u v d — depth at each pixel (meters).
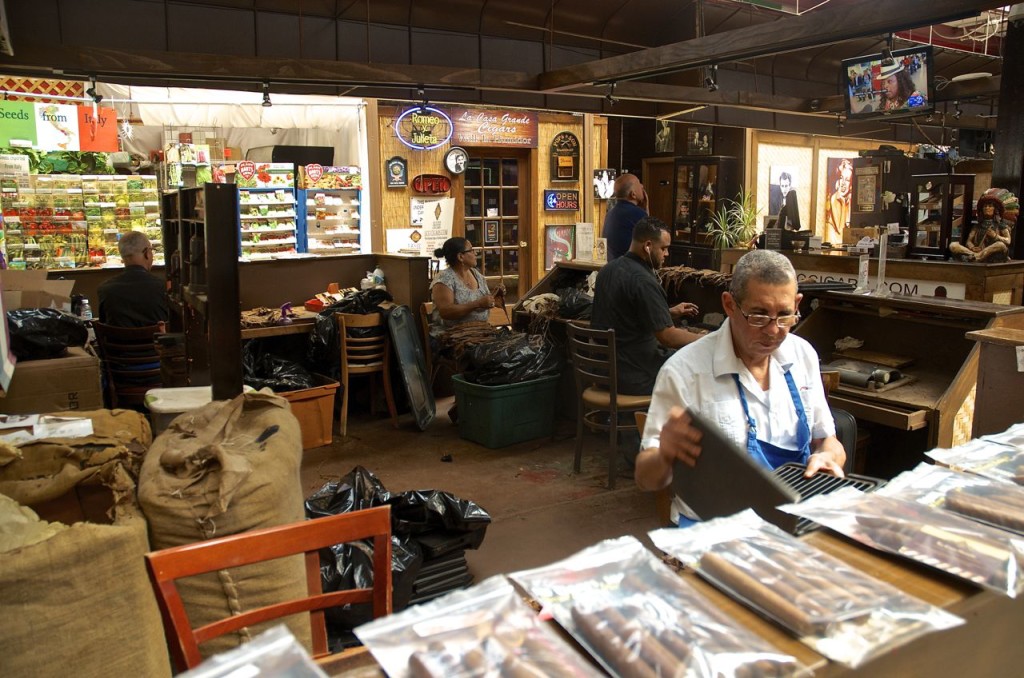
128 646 1.96
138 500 2.10
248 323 5.48
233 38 6.77
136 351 5.17
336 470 4.71
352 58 7.38
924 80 6.27
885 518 1.20
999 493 1.30
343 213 7.93
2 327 2.61
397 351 5.49
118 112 7.34
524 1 8.03
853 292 4.16
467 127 8.58
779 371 2.00
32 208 6.82
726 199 9.42
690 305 4.85
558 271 6.39
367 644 0.91
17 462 2.20
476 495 4.29
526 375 5.11
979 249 5.50
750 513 1.26
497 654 0.86
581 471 4.66
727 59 5.04
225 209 3.05
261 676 0.85
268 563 2.16
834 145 11.62
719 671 0.84
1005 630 1.08
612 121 11.11
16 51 4.70
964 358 3.82
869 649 0.90
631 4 8.67
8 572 1.78
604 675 0.85
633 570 1.07
